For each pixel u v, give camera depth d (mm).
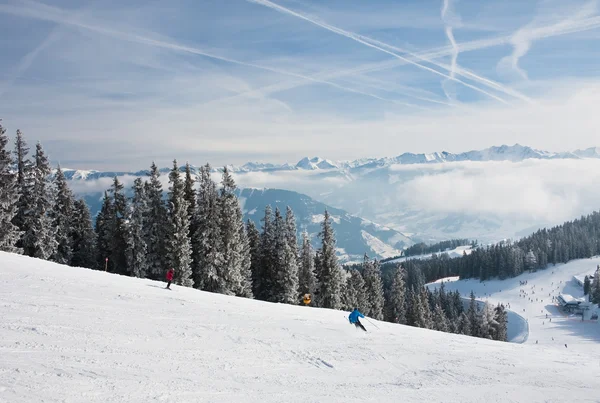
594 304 198750
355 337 23688
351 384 15234
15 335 14570
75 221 62219
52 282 24969
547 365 21938
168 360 14672
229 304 28594
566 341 150500
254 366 15766
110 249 61812
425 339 26516
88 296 22969
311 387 14297
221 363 15406
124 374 12484
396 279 99250
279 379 14695
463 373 18297
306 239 73688
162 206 57531
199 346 17109
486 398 14867
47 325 16281
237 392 12664
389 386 15477
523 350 26859
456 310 162875
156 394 11336
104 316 19172
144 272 55719
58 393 10234
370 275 88688
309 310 32844
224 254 58281
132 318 19734
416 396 14500
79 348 14211
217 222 58219
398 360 19547
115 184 60562
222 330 20328
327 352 19297
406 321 98438
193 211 59406
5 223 48219
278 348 18797
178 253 53594
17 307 18375
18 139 53188
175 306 24328
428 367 18922
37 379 10922
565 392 16359
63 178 59906
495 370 19359
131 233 55000
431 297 168375
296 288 63781
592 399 15578
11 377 10758
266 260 70562
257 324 22984
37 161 53688
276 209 69000
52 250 55531
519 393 15781
